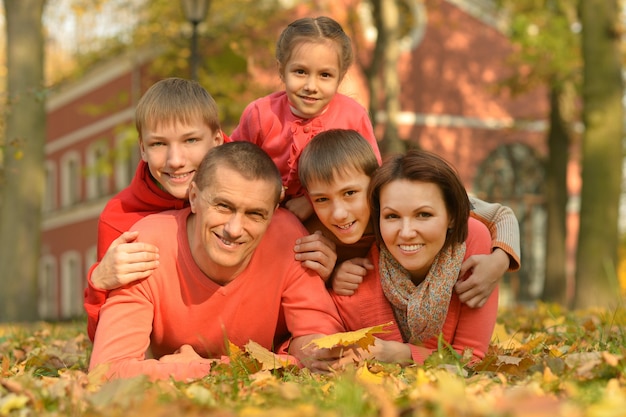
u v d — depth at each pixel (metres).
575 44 23.91
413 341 4.57
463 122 30.72
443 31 30.64
